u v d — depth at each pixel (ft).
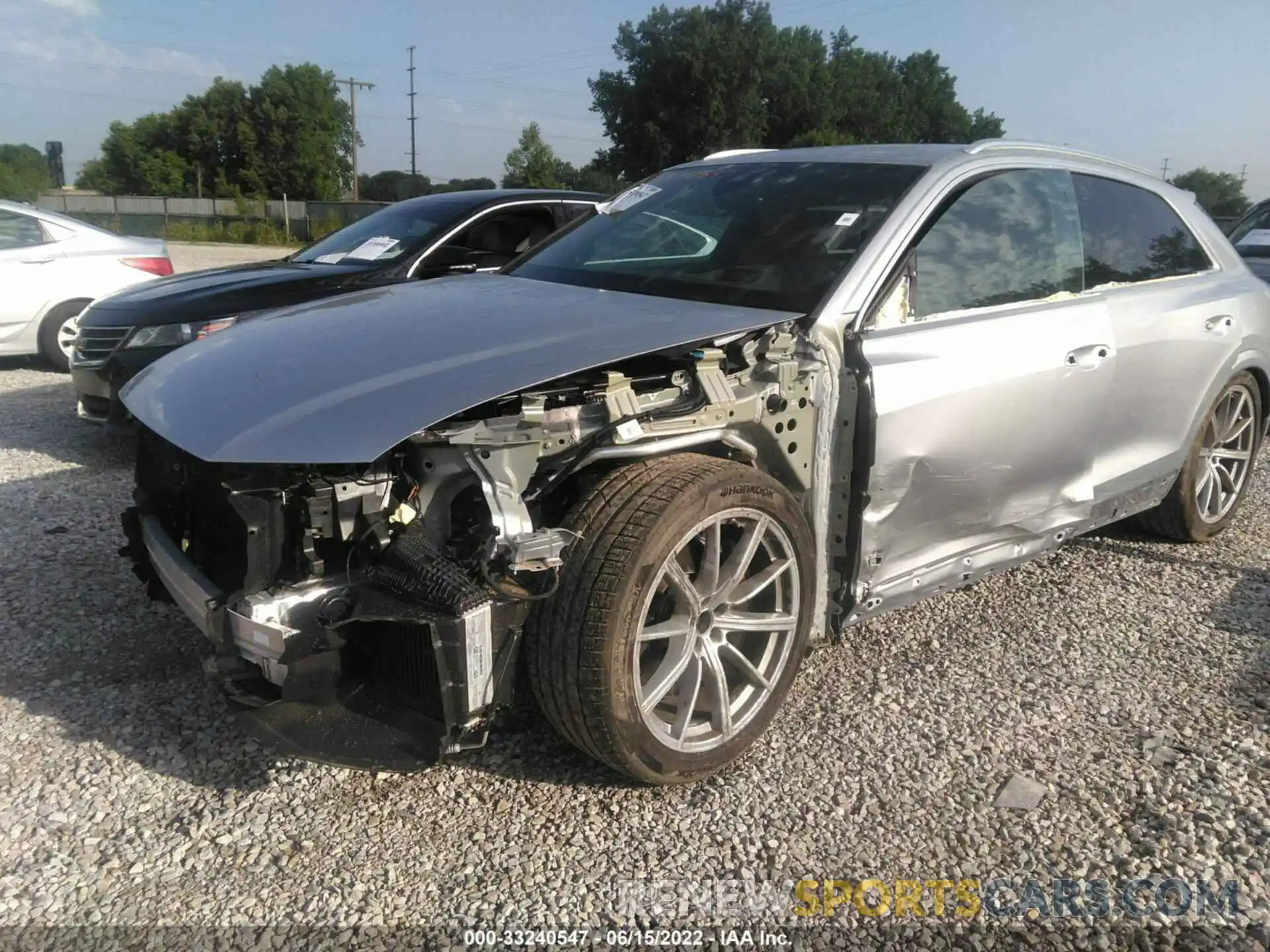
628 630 7.79
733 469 8.43
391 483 7.84
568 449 7.93
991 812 8.52
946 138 186.39
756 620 9.04
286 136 227.40
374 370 8.11
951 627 12.12
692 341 8.40
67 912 7.19
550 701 8.02
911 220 10.21
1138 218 13.26
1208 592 13.32
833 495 9.52
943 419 9.82
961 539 10.77
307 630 7.55
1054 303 11.35
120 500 16.63
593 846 8.01
